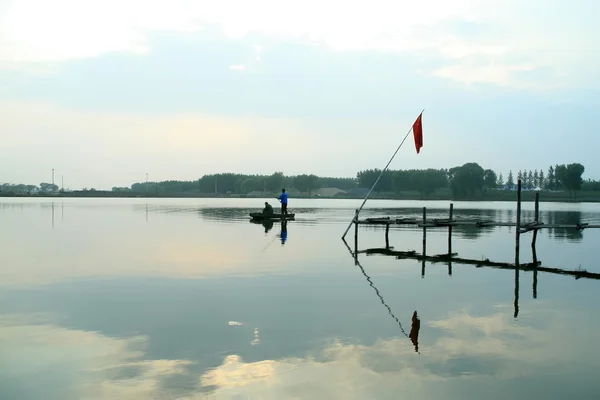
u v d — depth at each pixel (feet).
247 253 65.67
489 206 299.79
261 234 92.68
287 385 21.89
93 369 23.73
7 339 28.22
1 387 21.76
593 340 28.32
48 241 79.20
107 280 46.19
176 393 21.16
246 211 194.49
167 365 24.22
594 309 35.86
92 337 28.60
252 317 32.89
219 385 21.89
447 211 204.03
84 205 255.09
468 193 544.21
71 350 26.37
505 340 28.19
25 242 77.56
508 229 116.67
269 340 27.94
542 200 510.58
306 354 25.68
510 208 255.91
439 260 62.34
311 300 38.09
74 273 49.90
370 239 88.48
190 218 143.54
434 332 29.60
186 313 33.96
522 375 23.16
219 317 32.91
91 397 20.80
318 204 346.95
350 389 21.49
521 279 48.96
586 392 21.38
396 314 33.81
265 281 45.96
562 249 76.18
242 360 24.84
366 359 25.00
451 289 43.09
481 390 21.50
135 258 60.49
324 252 67.92
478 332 29.71
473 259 63.72
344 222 130.82
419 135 80.53
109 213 169.78
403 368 23.84
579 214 177.37
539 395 21.07
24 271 50.98
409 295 40.29
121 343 27.50
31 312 34.22
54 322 31.73
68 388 21.67
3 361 24.84
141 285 43.80
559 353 26.11
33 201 334.85
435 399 20.62
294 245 75.56
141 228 105.60
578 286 45.29
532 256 67.15
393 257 64.34
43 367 24.04
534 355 25.79
